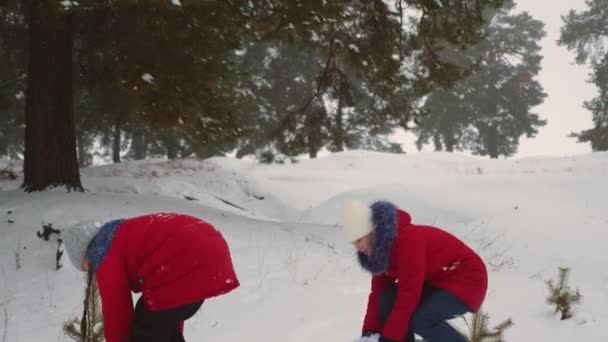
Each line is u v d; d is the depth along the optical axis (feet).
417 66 36.91
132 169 56.49
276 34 30.83
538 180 42.37
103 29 35.09
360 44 36.58
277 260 21.16
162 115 27.94
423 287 10.54
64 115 33.22
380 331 11.19
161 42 25.75
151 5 24.06
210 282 9.07
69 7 22.86
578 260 24.90
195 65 27.78
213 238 9.50
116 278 8.93
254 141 98.37
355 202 10.07
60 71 33.06
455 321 14.29
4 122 80.38
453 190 39.78
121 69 27.14
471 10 35.42
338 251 23.76
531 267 24.21
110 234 9.16
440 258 10.13
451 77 36.22
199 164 61.36
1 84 38.47
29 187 32.60
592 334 13.55
